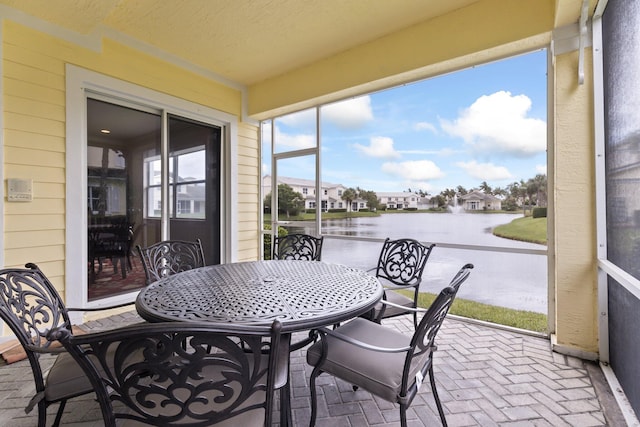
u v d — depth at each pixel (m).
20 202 2.47
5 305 1.21
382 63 3.20
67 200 2.74
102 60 2.96
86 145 2.95
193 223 3.98
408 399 1.21
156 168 3.55
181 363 0.82
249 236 4.64
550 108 2.52
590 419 1.55
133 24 2.95
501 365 2.10
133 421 0.99
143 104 3.40
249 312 1.24
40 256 2.58
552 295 2.50
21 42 2.47
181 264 2.46
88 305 2.96
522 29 2.44
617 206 1.84
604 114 2.06
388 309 2.15
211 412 0.88
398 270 2.60
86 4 2.38
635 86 1.55
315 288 1.59
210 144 4.20
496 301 2.88
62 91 2.70
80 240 2.82
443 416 1.46
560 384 1.86
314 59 3.67
